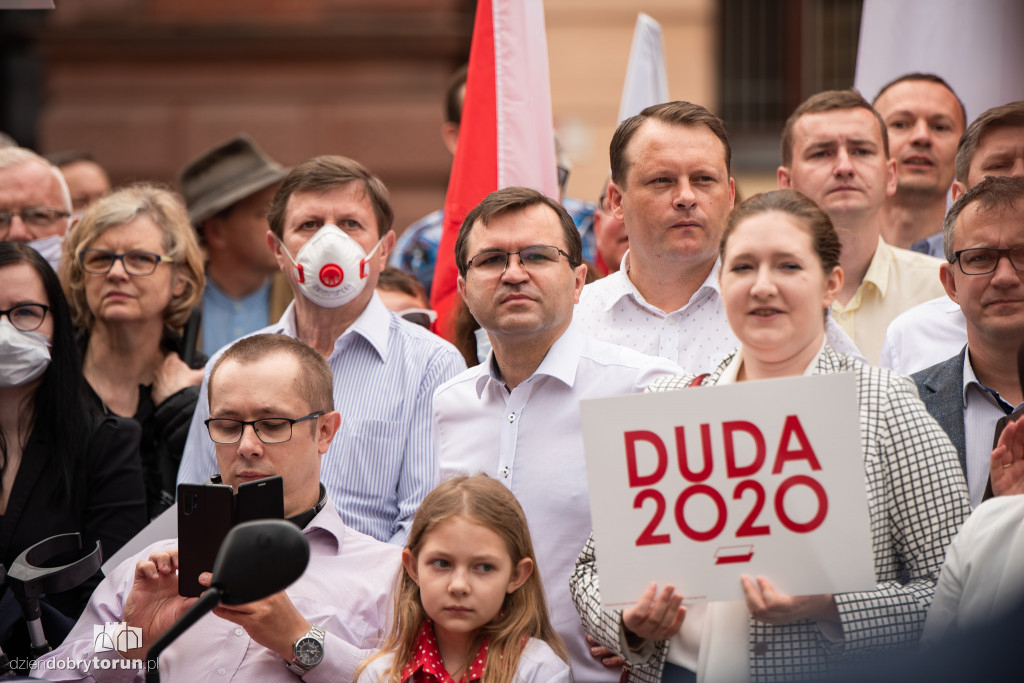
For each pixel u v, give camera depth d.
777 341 8.45
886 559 8.16
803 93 30.77
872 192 13.43
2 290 11.77
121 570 10.36
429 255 18.47
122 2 30.56
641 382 10.70
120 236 13.32
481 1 14.05
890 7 15.96
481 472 9.60
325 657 9.34
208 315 18.23
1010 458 8.70
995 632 4.63
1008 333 10.35
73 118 30.61
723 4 30.69
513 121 13.92
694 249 11.81
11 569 9.77
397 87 30.50
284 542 7.25
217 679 9.66
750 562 8.00
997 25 15.43
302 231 12.81
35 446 11.94
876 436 8.25
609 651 9.96
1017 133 12.41
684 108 11.95
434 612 8.98
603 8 30.19
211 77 30.64
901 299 13.56
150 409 13.50
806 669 8.11
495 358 11.23
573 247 10.87
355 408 12.45
